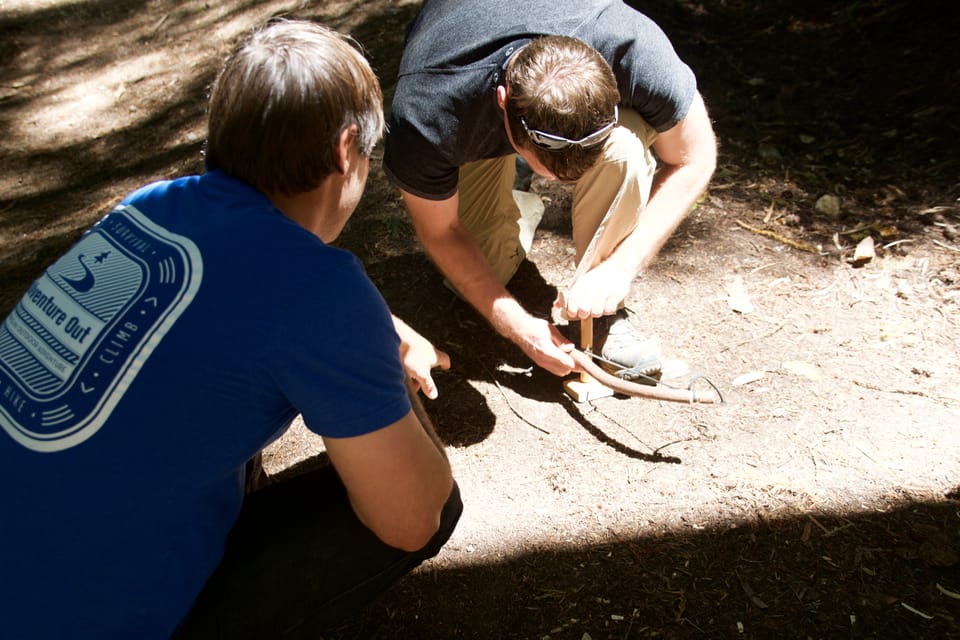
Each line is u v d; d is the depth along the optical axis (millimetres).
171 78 4121
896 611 1655
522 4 1831
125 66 4285
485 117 1829
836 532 1819
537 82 1619
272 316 1077
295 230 1147
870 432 2062
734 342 2375
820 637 1620
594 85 1619
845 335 2365
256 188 1209
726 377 2266
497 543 1873
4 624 1069
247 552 1340
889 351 2297
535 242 2807
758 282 2588
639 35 1878
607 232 2100
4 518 1066
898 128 3182
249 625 1298
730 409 2172
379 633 1709
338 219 1348
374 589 1452
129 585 1095
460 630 1702
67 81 4203
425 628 1711
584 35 1815
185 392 1067
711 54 3773
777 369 2273
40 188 3400
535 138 1658
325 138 1194
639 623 1675
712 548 1812
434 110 1823
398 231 2914
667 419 2170
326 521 1376
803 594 1701
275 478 2076
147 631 1128
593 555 1824
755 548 1803
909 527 1816
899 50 3584
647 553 1814
